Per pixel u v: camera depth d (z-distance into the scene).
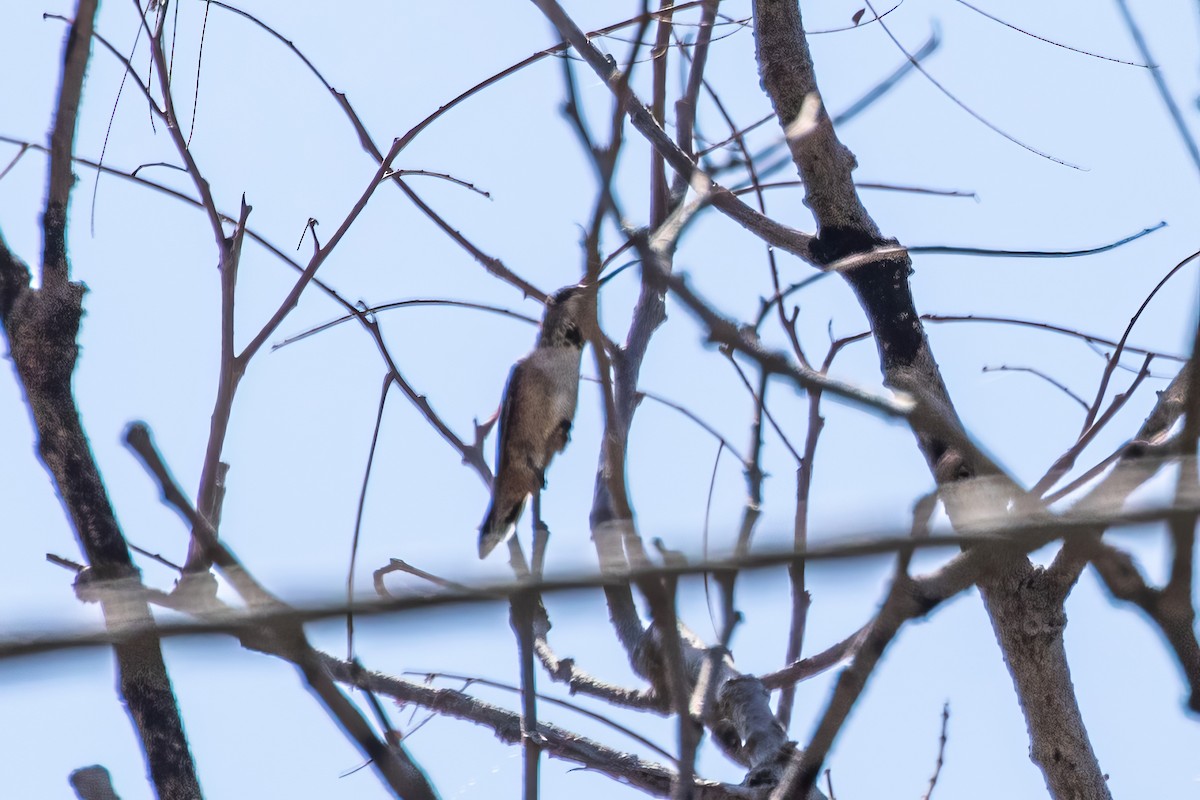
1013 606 8.09
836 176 9.18
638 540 3.19
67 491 6.04
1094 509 3.44
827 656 8.09
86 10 7.06
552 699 7.00
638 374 8.91
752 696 7.69
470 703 8.20
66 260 6.59
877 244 9.09
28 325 6.42
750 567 3.11
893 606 4.24
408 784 4.40
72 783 5.01
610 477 4.38
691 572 3.11
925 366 8.84
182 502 3.77
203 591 3.04
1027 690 8.17
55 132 6.76
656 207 9.02
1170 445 3.87
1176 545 4.04
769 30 9.40
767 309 7.62
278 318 7.34
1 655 2.75
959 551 4.08
